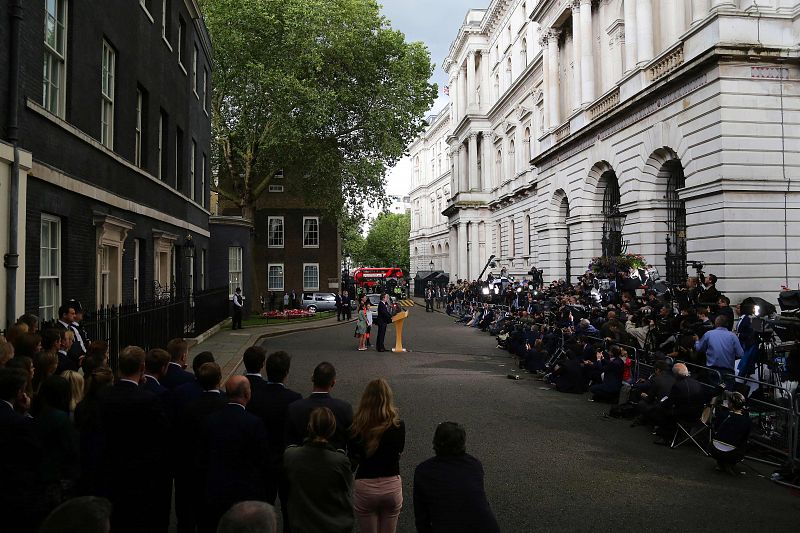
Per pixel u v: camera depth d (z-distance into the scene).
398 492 4.43
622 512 6.22
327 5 33.19
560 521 5.95
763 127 16.52
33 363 5.29
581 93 28.03
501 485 7.00
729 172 16.38
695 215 17.75
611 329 13.64
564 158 29.80
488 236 54.03
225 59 32.22
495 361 17.50
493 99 53.12
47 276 10.20
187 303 17.77
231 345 18.91
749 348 10.73
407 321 34.84
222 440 4.23
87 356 5.83
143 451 4.41
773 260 16.34
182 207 20.47
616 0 25.70
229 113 35.09
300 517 3.88
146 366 5.28
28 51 9.21
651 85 19.86
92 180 11.91
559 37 32.72
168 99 18.20
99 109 12.30
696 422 8.62
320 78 34.59
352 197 38.25
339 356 18.19
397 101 35.38
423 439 8.83
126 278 14.51
